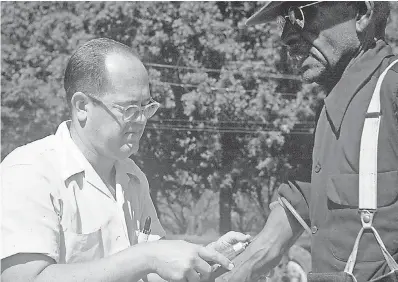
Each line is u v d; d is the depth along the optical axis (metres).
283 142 8.99
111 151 2.21
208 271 2.11
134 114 2.18
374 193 2.06
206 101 9.23
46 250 2.05
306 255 5.20
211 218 11.05
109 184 2.37
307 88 8.86
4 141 9.05
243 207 10.31
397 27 7.03
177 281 2.08
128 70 2.18
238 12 9.16
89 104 2.19
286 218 2.60
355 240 2.11
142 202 2.53
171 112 9.41
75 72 2.21
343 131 2.18
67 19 9.23
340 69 2.26
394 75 2.11
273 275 5.11
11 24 9.16
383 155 2.08
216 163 9.52
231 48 9.09
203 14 9.16
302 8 2.23
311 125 8.98
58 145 2.24
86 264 2.08
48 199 2.12
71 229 2.18
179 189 9.94
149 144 9.52
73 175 2.21
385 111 2.09
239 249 2.41
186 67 9.23
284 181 2.61
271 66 9.04
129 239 2.39
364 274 2.08
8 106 9.04
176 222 10.88
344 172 2.15
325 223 2.22
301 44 2.29
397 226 2.07
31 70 9.07
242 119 9.23
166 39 9.19
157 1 9.19
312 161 2.33
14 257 2.04
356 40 2.23
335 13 2.21
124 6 9.12
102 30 9.29
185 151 9.53
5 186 2.10
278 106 8.98
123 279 2.08
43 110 9.11
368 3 2.20
